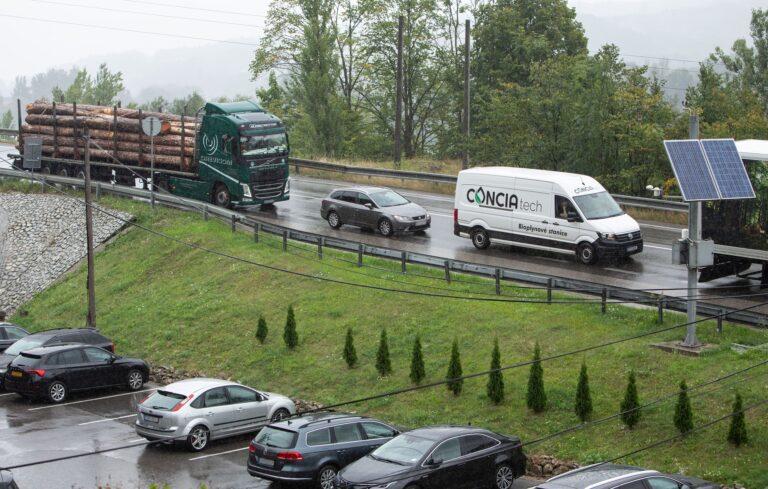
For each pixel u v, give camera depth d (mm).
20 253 45312
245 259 37500
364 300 32000
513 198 34688
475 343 27859
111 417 27562
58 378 29094
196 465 23016
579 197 33281
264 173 42812
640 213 42500
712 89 49281
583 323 27531
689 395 22844
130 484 21484
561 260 33969
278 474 20828
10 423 26938
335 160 59250
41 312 39812
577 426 22516
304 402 27297
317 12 71438
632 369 24375
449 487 19406
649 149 45344
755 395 22250
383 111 75312
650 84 49250
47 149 50812
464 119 54469
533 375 24078
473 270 31375
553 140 49094
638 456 21344
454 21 72625
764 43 53938
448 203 46219
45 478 21891
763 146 29266
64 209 47500
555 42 67750
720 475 19984
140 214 44438
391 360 28312
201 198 44500
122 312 36938
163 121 46281
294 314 31828
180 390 24578
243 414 25078
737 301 28312
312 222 41562
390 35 71688
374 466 19234
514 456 20609
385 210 38281
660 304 26812
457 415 24875
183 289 36906
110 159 48656
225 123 42688
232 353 31547
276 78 79062
